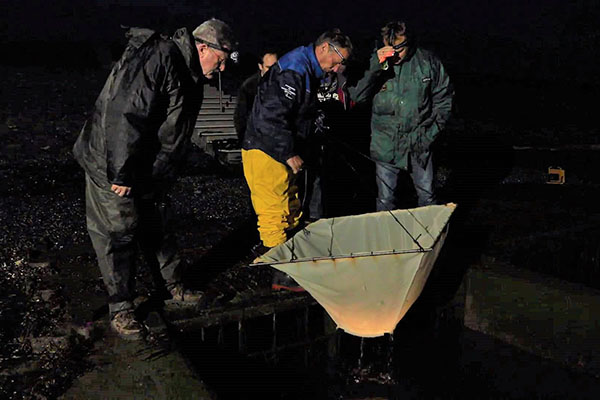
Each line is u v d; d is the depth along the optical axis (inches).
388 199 166.2
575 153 308.8
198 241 166.9
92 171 105.3
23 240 163.0
